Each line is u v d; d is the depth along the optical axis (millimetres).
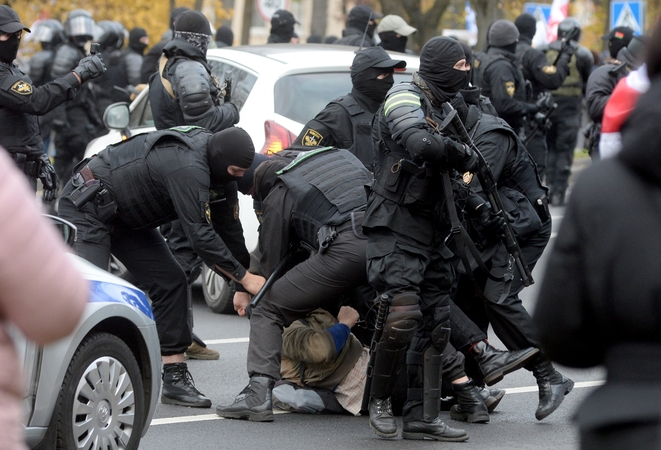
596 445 6656
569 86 43219
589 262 6836
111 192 17016
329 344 17125
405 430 16016
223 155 16391
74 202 17094
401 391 17219
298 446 15570
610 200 6828
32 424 12078
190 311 21156
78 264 13531
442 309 15805
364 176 17047
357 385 17547
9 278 6148
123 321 13852
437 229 15383
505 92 32031
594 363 7074
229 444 15672
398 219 15164
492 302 16375
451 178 15148
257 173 17266
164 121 21828
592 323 6918
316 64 24562
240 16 107625
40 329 6309
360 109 20188
